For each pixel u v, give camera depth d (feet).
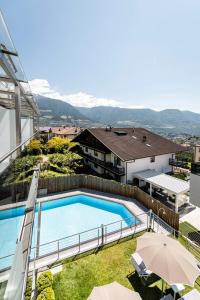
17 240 9.04
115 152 77.15
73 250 38.81
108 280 31.48
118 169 77.30
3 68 10.02
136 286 30.50
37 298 25.94
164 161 89.04
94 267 34.19
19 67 13.88
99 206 65.67
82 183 74.54
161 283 31.19
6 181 7.77
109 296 21.70
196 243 41.93
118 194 68.23
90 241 41.93
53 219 58.34
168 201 65.31
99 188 71.87
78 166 91.61
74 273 32.65
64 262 35.22
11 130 11.02
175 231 45.14
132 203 62.03
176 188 61.41
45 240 47.80
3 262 6.35
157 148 89.51
